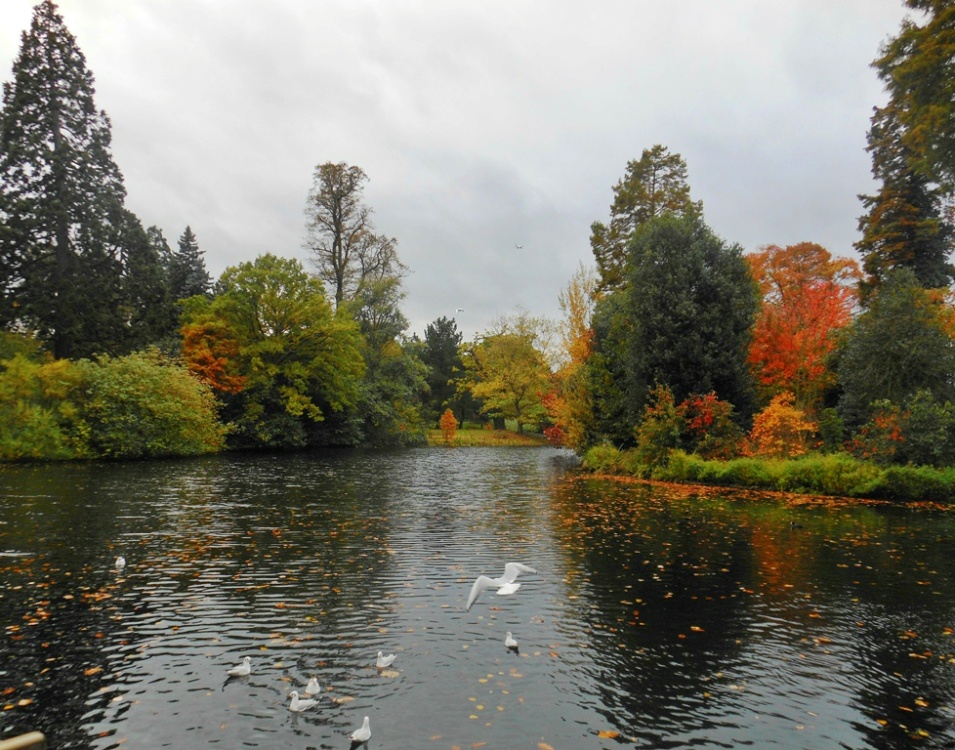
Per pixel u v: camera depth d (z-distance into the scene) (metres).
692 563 11.78
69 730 5.70
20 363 31.00
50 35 41.91
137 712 6.03
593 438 32.25
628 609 9.17
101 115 44.91
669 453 25.67
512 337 69.88
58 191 41.50
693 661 7.36
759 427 24.53
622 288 39.34
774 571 11.23
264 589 9.95
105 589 9.88
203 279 63.59
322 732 5.67
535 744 5.52
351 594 9.73
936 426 20.53
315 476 26.77
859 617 8.88
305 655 7.40
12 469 26.17
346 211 52.84
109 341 41.31
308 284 44.88
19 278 40.94
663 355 26.89
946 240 32.75
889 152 33.56
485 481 25.86
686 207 43.56
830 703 6.38
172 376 34.03
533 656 7.45
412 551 12.62
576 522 15.98
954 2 16.86
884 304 23.53
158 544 12.95
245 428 41.78
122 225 44.41
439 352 81.25
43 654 7.40
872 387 23.16
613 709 6.19
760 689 6.67
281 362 44.88
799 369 27.73
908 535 14.37
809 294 29.34
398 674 6.91
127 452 31.98
